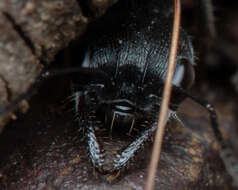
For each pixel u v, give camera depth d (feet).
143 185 0.23
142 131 0.24
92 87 0.24
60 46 0.23
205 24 0.29
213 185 0.26
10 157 0.24
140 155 0.24
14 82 0.23
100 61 0.24
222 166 0.27
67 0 0.23
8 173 0.24
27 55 0.23
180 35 0.25
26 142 0.24
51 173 0.24
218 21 0.30
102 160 0.23
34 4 0.22
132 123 0.24
